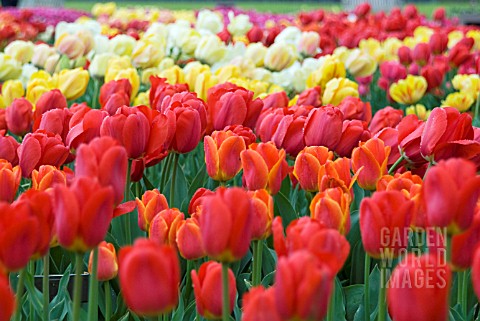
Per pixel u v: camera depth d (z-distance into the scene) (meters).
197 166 2.46
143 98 2.90
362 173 1.65
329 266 1.12
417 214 1.41
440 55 4.23
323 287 1.10
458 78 3.47
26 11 6.13
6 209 1.22
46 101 2.14
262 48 3.47
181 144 1.80
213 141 1.65
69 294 1.67
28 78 3.30
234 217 1.23
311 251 1.13
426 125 1.67
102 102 2.43
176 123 1.79
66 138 1.82
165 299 1.15
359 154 1.65
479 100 3.28
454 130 1.65
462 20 8.57
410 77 3.28
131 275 1.14
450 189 1.24
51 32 6.02
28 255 1.24
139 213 1.59
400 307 1.12
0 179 1.49
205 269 1.31
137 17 7.24
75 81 2.60
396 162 1.77
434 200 1.25
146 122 1.63
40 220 1.27
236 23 4.65
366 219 1.30
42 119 1.89
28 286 1.54
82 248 1.26
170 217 1.51
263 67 3.50
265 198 1.44
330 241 1.17
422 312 1.12
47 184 1.52
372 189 1.66
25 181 2.13
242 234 1.23
